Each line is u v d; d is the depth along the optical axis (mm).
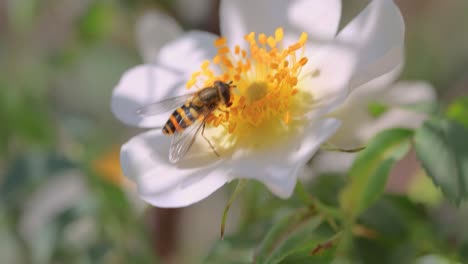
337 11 204
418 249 207
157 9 260
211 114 201
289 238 188
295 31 206
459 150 194
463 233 208
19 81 266
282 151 193
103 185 235
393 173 256
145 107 203
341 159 224
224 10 212
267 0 209
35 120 257
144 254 236
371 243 203
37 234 240
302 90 201
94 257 232
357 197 198
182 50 215
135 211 239
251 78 206
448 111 204
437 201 218
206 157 198
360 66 191
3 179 235
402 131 200
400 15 190
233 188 218
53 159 236
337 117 210
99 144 258
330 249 188
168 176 195
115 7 265
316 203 194
